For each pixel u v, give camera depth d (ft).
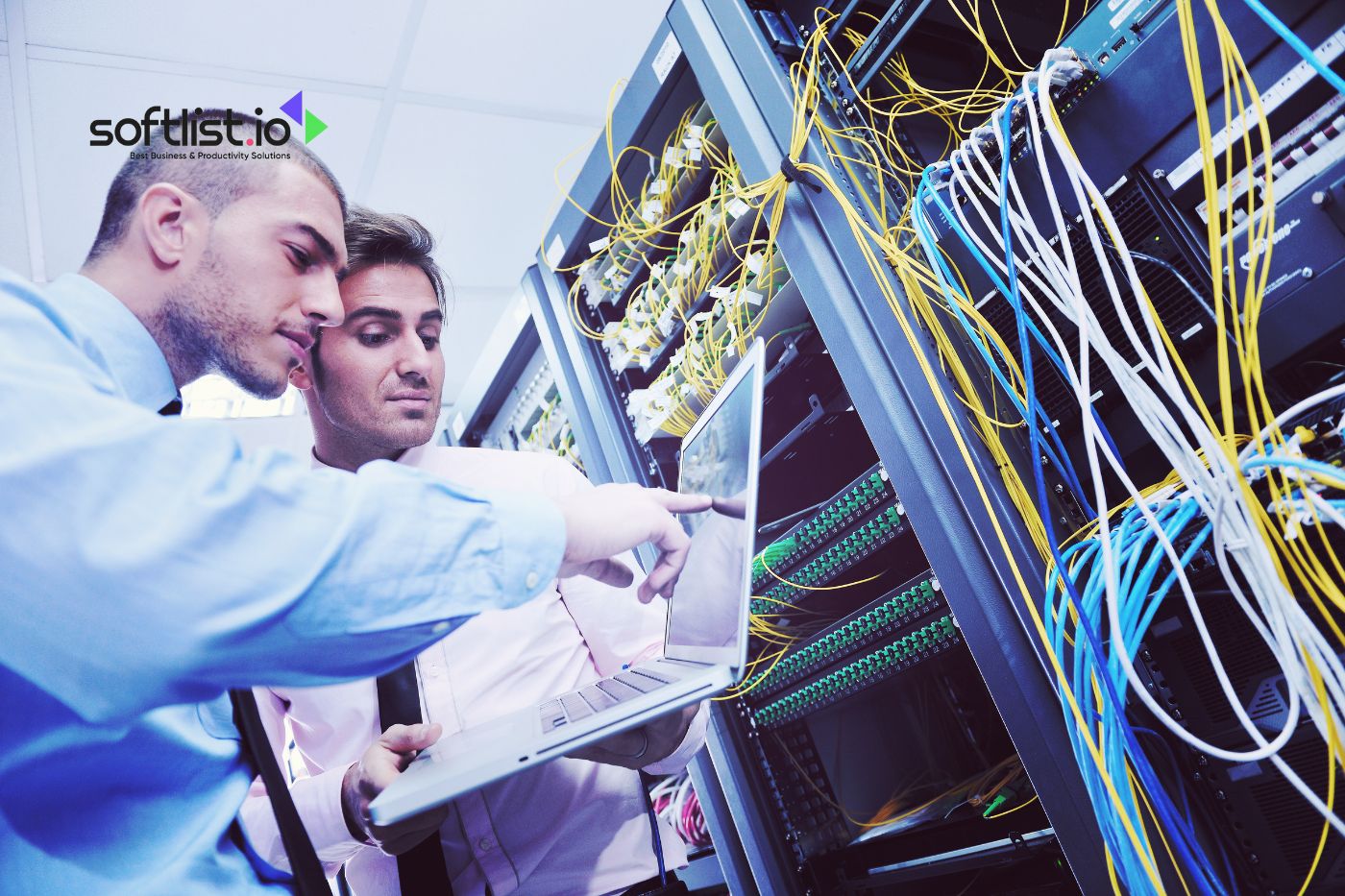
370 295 4.14
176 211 2.35
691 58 4.90
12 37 7.25
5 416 1.59
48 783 1.81
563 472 4.97
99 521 1.59
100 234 2.37
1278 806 3.01
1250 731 2.38
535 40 9.01
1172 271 3.15
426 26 8.45
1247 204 3.00
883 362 3.92
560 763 3.79
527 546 2.02
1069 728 3.01
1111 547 2.86
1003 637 3.41
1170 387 2.63
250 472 1.77
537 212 11.57
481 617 4.03
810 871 5.02
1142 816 3.06
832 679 4.80
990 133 3.55
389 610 1.81
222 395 11.96
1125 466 3.51
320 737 3.84
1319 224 2.78
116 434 1.66
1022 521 3.54
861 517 4.43
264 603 1.67
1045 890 4.07
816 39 4.32
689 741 3.76
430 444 4.83
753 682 5.38
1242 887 3.05
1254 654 3.08
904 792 5.53
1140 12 3.21
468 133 9.98
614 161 5.79
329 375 4.19
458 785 1.72
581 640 4.33
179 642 1.62
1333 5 2.73
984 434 3.67
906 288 3.86
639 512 2.41
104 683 1.64
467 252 11.92
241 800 2.18
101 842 1.86
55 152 8.38
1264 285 2.87
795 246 4.26
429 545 1.88
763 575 5.29
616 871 3.65
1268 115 2.89
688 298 5.55
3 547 1.53
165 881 1.85
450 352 14.14
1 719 1.73
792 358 5.05
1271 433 2.64
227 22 7.75
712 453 3.18
